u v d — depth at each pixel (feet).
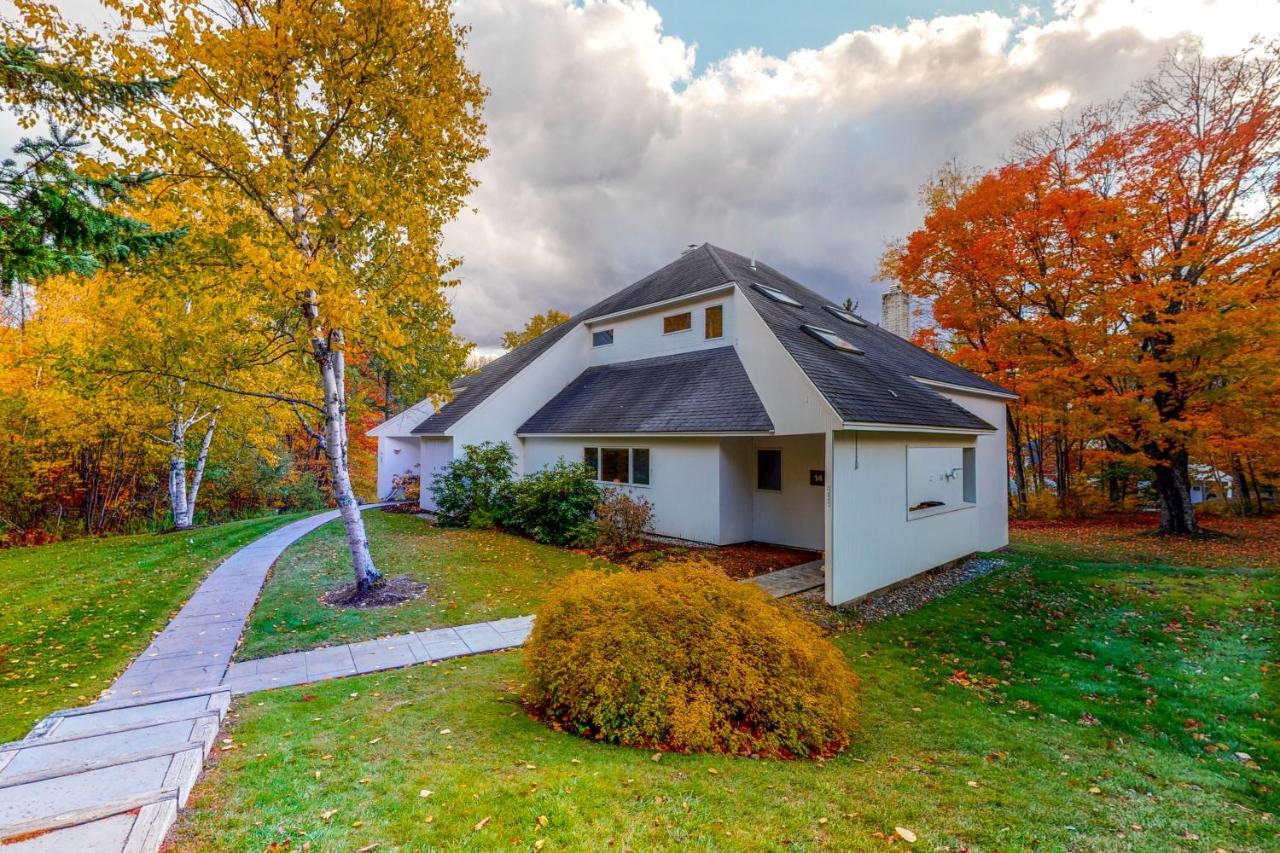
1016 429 69.56
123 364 27.17
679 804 11.01
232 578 31.45
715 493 40.01
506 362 71.00
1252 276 42.75
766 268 62.44
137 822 9.20
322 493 87.30
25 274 16.57
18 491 52.49
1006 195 53.16
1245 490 67.05
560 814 10.30
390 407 92.22
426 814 10.18
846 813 11.19
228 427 55.98
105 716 14.58
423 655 20.66
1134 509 69.67
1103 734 16.46
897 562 33.45
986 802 12.09
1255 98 42.16
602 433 45.34
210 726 13.73
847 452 29.71
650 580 17.39
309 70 23.86
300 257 22.02
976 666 21.79
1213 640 24.67
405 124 25.91
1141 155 45.34
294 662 19.89
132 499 60.70
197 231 21.99
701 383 43.29
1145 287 44.27
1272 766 14.71
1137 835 11.18
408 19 23.50
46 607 26.43
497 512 46.96
